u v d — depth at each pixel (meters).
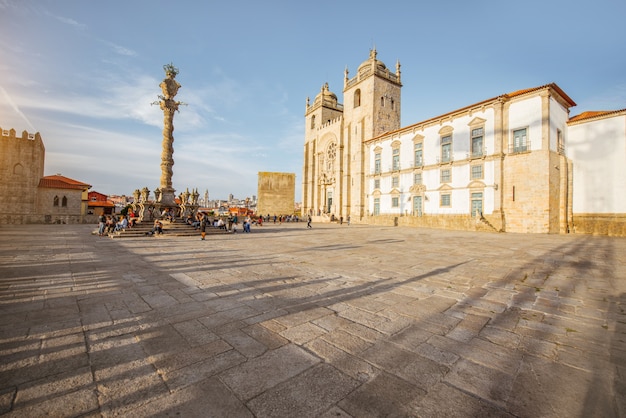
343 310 5.52
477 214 30.17
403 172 39.50
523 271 9.07
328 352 3.86
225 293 6.60
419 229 32.00
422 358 3.72
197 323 4.84
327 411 2.70
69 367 3.41
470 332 4.55
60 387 3.02
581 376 3.30
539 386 3.12
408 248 14.90
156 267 9.48
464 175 32.00
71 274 8.33
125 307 5.60
